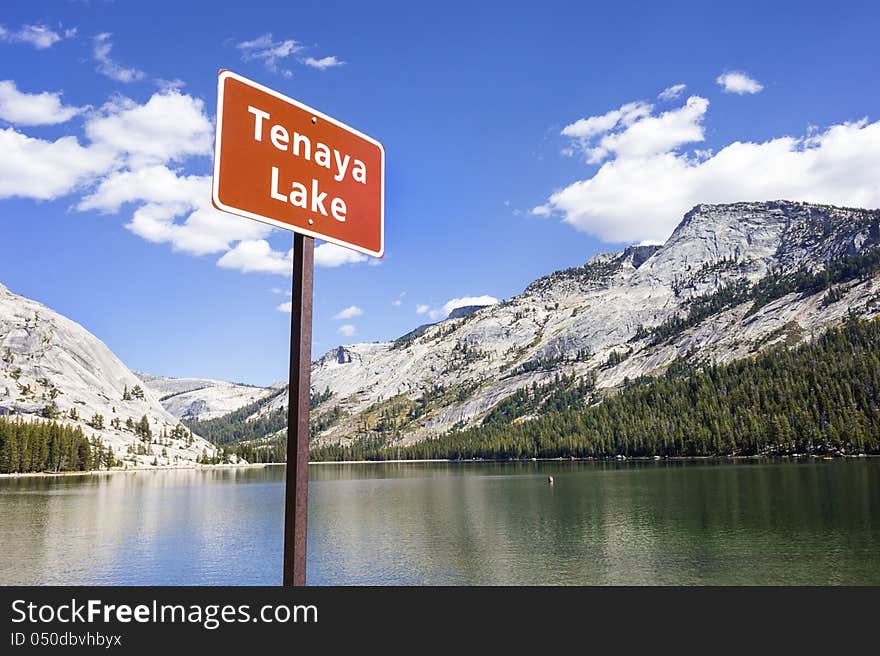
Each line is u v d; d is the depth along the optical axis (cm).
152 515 9794
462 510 9900
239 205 436
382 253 550
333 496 13338
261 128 461
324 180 500
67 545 6869
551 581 4869
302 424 441
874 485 10712
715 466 18038
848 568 4981
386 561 5744
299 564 420
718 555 5647
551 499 11175
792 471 14550
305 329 460
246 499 12756
